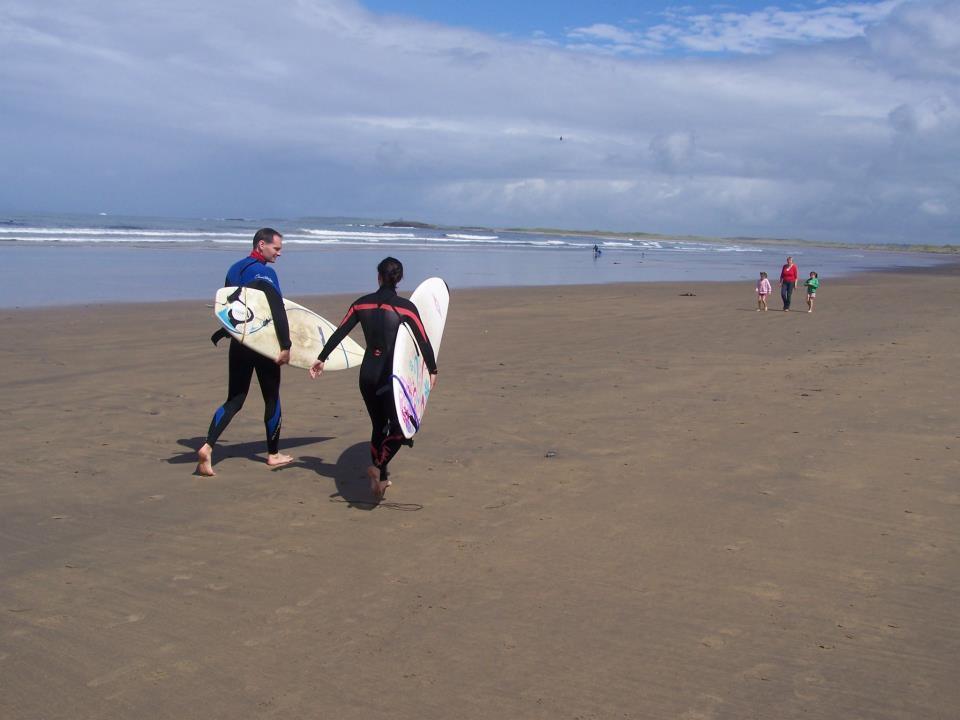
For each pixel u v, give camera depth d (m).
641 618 3.62
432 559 4.27
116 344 11.70
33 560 4.19
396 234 80.62
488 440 6.68
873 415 7.57
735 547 4.45
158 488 5.41
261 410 7.83
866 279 37.09
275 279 5.86
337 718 2.83
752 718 2.86
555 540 4.54
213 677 3.09
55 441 6.48
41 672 3.11
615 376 9.70
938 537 4.59
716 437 6.77
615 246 87.56
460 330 14.46
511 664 3.21
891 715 2.89
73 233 46.62
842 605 3.76
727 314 18.36
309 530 4.68
